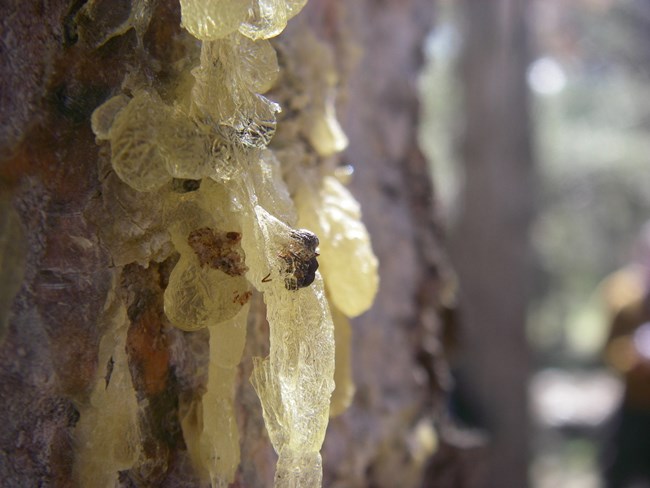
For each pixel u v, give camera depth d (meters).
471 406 0.99
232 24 0.15
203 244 0.16
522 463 1.02
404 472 0.37
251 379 0.17
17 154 0.17
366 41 0.36
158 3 0.16
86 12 0.17
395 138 0.38
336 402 0.21
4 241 0.17
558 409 1.59
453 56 1.18
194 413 0.18
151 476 0.18
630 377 0.85
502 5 1.01
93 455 0.17
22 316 0.17
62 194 0.17
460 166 1.05
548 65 1.64
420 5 0.40
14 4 0.17
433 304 0.42
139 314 0.17
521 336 1.03
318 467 0.16
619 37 1.72
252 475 0.20
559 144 1.84
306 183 0.21
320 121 0.23
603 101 1.89
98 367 0.17
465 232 1.04
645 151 1.83
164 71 0.17
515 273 1.03
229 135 0.16
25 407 0.17
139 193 0.16
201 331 0.18
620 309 0.87
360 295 0.20
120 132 0.15
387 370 0.37
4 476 0.17
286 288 0.16
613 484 0.87
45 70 0.17
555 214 1.87
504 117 1.02
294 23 0.23
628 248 1.90
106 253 0.17
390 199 0.38
